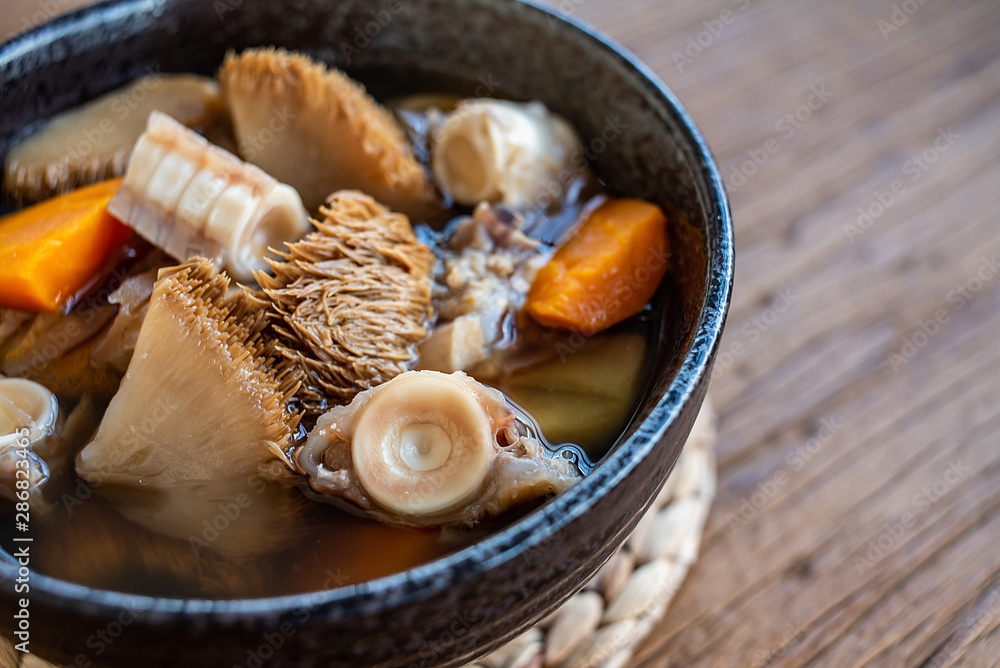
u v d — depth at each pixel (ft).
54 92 1.06
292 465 0.89
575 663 1.02
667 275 1.02
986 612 1.07
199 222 0.96
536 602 0.85
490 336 0.98
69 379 0.94
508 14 1.08
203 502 0.90
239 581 0.88
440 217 1.07
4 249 0.95
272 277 0.95
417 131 1.11
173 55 1.11
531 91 1.12
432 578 0.78
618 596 1.05
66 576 0.88
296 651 0.78
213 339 0.88
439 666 0.85
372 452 0.89
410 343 0.97
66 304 0.97
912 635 1.06
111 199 0.97
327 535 0.89
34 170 1.03
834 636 1.06
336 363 0.93
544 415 0.96
